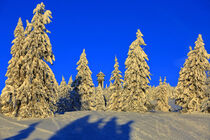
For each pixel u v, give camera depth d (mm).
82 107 37594
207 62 30906
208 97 29312
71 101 39344
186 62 33219
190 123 16969
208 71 30609
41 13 21672
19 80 21969
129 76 30547
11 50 23859
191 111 30109
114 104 37594
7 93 18859
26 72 20078
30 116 18344
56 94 21109
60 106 42812
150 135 12781
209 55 31453
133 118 18328
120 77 39531
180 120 18016
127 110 29344
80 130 13172
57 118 18062
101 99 53656
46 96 19750
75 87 39312
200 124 16578
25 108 18500
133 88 29828
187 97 31672
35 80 19562
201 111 29141
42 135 11695
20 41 23828
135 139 11734
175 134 13547
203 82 30453
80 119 16906
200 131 14734
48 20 21219
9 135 11414
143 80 30641
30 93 19000
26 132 12219
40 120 17062
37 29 20672
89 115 19297
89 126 14344
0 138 10758
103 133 12648
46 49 21375
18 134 11711
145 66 31328
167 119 18250
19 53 23406
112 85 39531
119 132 12984
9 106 19656
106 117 18250
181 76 33188
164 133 13570
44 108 19375
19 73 22578
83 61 39688
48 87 20516
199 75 30766
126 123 15633
